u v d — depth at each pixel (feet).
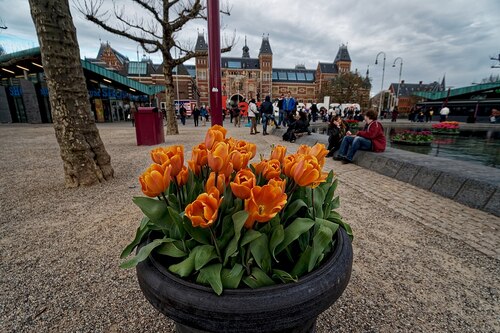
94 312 5.79
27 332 5.25
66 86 13.46
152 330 5.35
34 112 74.69
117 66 242.58
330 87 184.34
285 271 3.32
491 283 6.80
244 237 3.00
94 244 8.63
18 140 36.47
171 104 44.09
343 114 120.67
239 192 2.84
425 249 8.45
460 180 12.64
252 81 269.85
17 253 8.09
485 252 8.18
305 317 2.95
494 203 11.00
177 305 2.89
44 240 8.87
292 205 3.68
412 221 10.54
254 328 2.79
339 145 23.72
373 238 9.19
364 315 5.76
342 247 3.72
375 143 20.10
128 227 9.84
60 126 13.83
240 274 2.97
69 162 14.21
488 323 5.54
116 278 6.94
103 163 15.40
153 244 3.20
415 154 19.03
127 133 48.11
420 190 14.30
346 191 14.43
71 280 6.84
